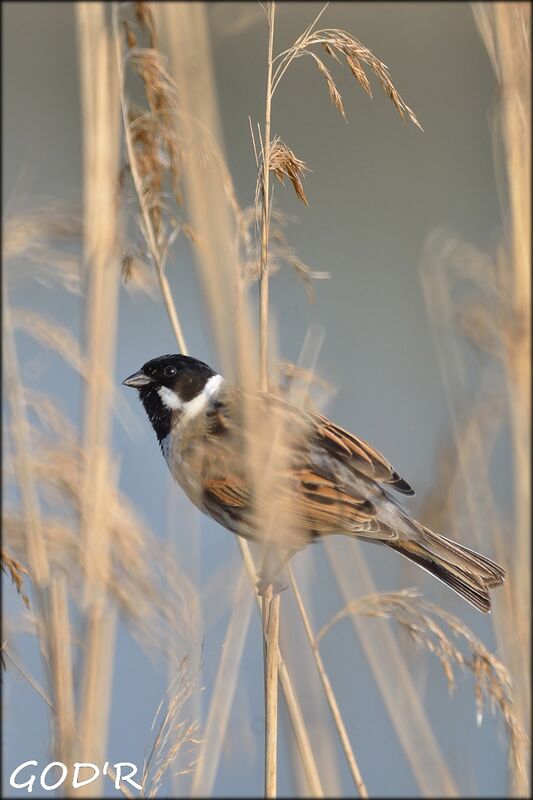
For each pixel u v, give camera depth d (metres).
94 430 10.66
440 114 26.73
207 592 11.34
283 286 21.56
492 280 12.29
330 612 14.25
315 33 7.46
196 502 9.28
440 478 12.24
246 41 25.72
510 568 11.30
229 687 9.99
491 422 12.26
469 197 24.69
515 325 11.52
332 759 10.81
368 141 26.27
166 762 7.39
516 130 11.35
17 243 10.71
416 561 8.69
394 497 8.87
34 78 27.23
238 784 12.62
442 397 19.28
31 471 10.16
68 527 10.16
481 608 8.50
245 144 25.03
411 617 8.78
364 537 8.70
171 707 7.45
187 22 10.93
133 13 9.58
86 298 10.93
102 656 10.05
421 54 26.73
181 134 9.07
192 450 9.20
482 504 11.95
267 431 8.48
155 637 10.31
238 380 8.93
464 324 12.30
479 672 8.45
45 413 10.47
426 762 10.73
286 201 24.89
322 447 8.70
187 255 21.31
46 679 9.20
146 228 9.08
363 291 22.42
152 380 9.66
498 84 11.38
